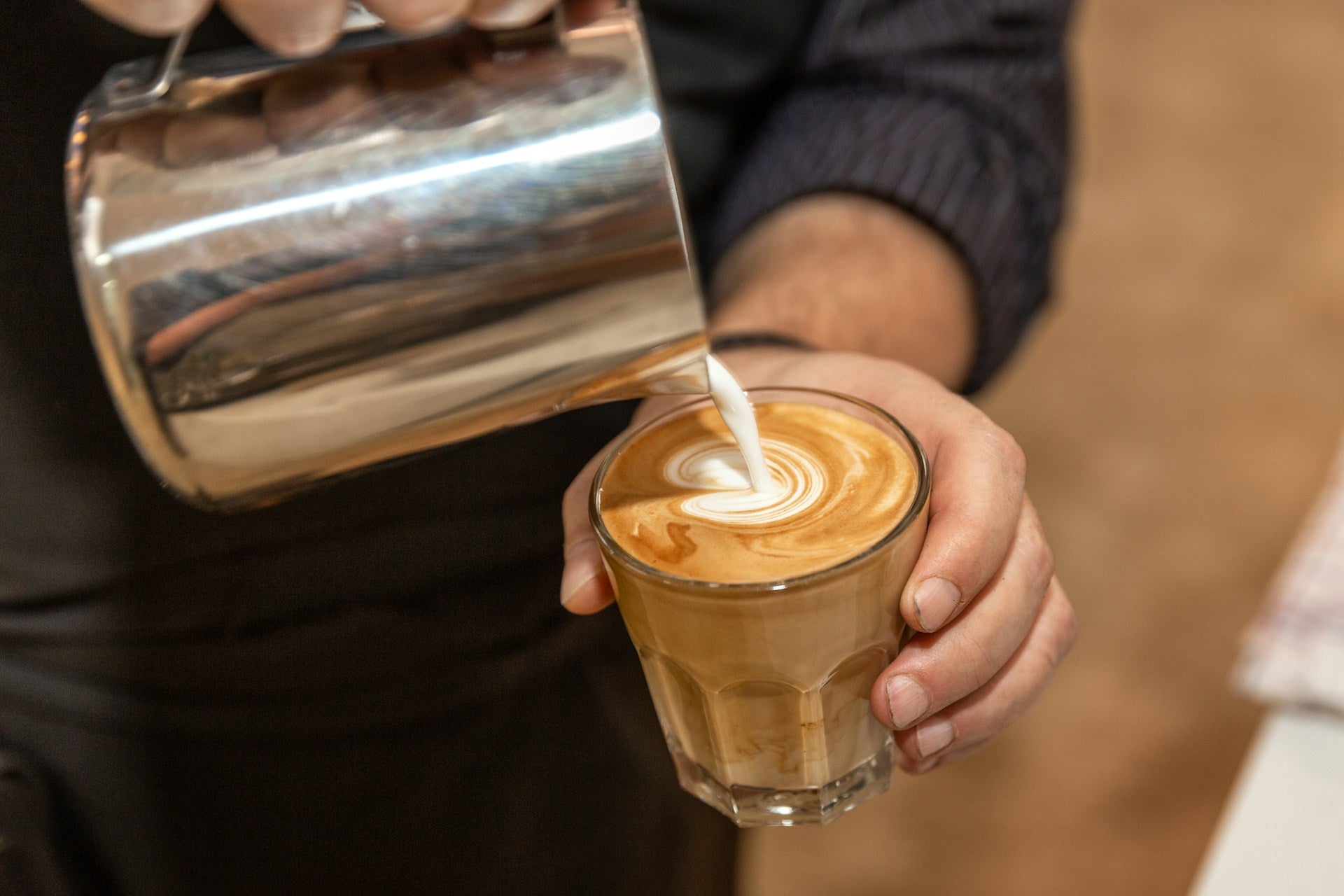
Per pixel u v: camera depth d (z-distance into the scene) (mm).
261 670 833
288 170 469
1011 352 1013
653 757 988
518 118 474
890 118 955
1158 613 1852
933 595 568
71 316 718
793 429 704
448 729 886
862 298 887
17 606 814
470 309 482
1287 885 674
